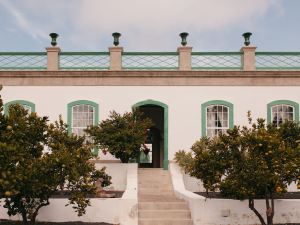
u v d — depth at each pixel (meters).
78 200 9.79
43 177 9.26
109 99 17.22
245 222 11.44
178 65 17.42
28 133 9.49
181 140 17.06
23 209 10.06
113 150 15.23
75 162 9.55
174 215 11.95
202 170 10.48
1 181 8.24
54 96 17.22
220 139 10.44
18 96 17.16
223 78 17.31
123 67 17.36
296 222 11.47
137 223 11.41
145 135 15.66
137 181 14.43
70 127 17.09
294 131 11.94
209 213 11.46
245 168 9.77
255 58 17.41
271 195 10.13
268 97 17.23
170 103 17.22
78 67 17.36
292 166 9.53
